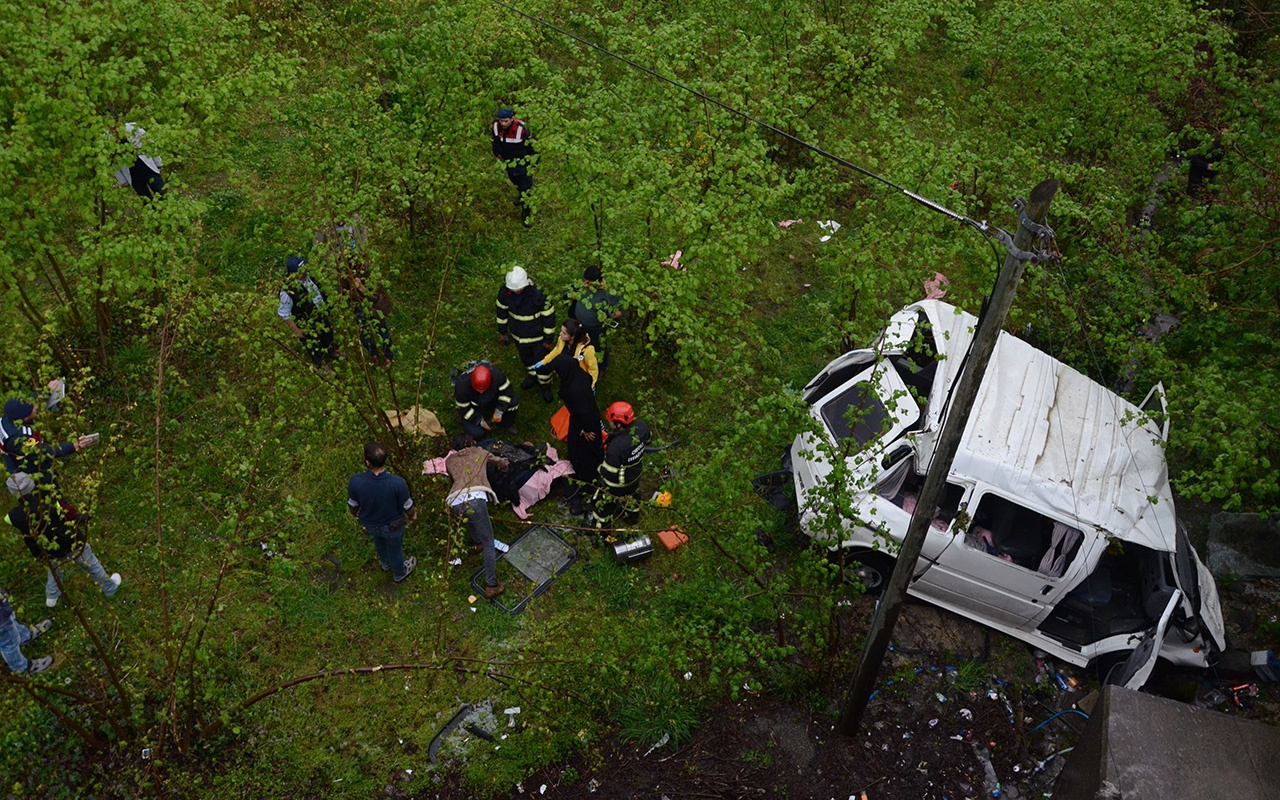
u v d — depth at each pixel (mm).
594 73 10305
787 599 8156
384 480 7230
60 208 7926
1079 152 12492
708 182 9766
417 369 9406
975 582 7938
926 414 8000
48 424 6996
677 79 10070
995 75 14055
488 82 10625
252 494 8492
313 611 7766
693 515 6953
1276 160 9125
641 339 10328
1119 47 11422
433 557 8250
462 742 7066
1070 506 7539
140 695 6742
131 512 8289
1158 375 8812
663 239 9266
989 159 10172
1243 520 8883
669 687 7457
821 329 10797
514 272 9219
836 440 8258
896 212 9102
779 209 12328
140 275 7820
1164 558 7879
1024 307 10688
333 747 6965
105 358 9242
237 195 11289
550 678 7375
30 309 9047
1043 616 7941
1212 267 9430
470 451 8031
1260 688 8008
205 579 7668
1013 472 7586
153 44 9117
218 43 9375
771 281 11453
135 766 6660
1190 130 10430
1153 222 11914
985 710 7707
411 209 10828
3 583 7660
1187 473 7223
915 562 6039
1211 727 6352
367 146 9562
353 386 8477
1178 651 7816
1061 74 11500
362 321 8883
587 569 8297
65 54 7609
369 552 8219
